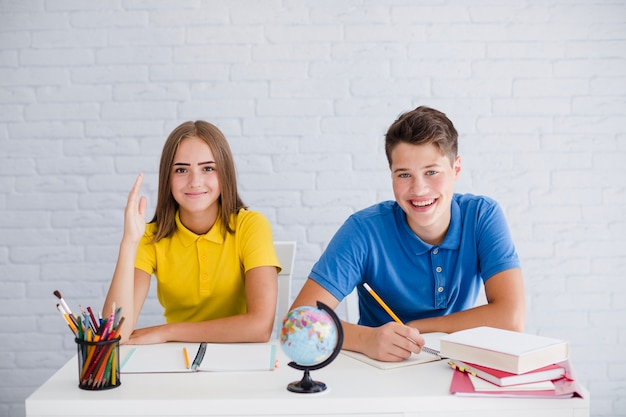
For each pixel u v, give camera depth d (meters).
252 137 2.60
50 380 1.26
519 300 1.60
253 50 2.58
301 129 2.60
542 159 2.59
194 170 1.71
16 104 2.60
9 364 2.62
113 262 2.62
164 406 1.14
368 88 2.59
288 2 2.58
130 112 2.60
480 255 1.70
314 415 1.15
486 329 1.36
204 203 1.73
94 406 1.14
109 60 2.59
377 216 1.74
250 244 1.74
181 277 1.79
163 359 1.38
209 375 1.28
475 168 2.60
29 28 2.59
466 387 1.19
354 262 1.69
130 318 1.58
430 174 1.57
